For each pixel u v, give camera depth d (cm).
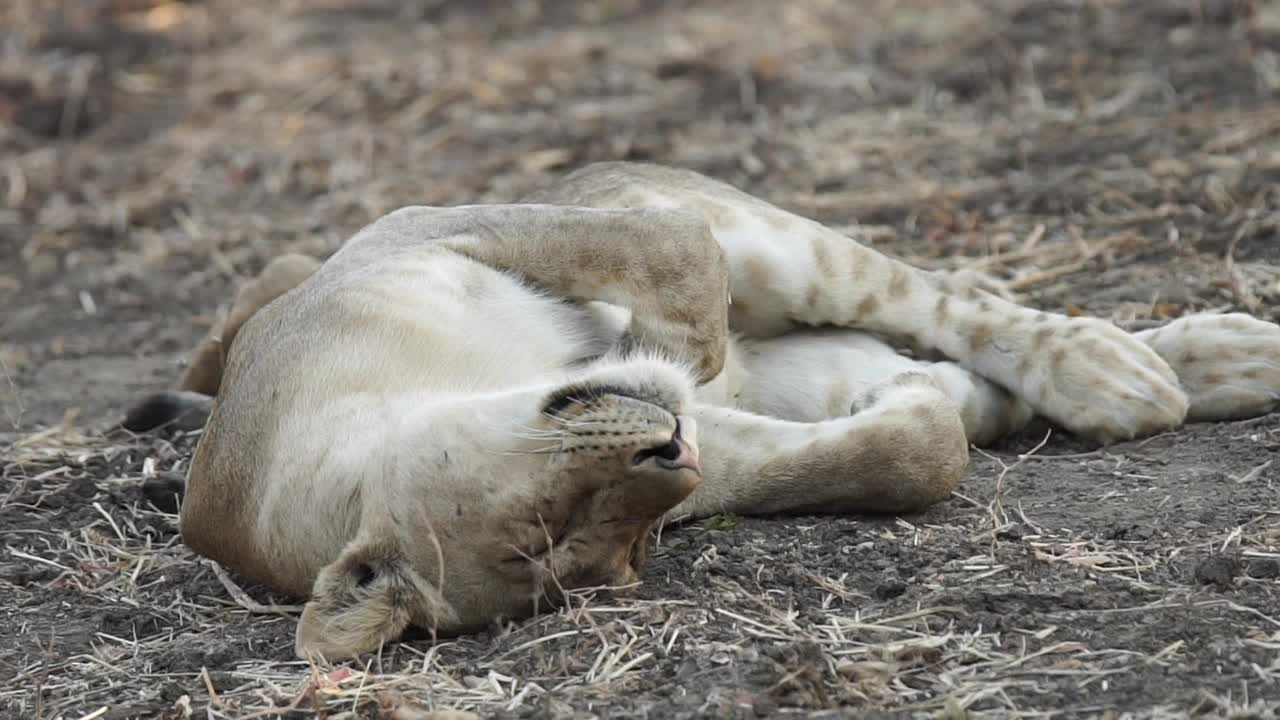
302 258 1310
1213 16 2112
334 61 2491
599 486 789
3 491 1163
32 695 847
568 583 813
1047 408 1062
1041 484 985
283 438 909
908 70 2152
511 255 1001
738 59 2300
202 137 2245
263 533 908
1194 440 1030
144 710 805
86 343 1630
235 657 857
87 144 2277
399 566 822
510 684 779
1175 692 721
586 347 1000
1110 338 1061
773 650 768
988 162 1772
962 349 1084
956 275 1135
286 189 2031
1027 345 1069
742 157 1919
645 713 735
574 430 777
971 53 2169
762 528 943
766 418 972
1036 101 1955
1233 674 733
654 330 973
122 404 1426
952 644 779
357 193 1967
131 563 1026
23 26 2700
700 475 781
